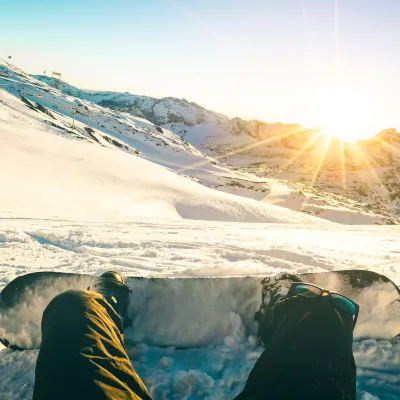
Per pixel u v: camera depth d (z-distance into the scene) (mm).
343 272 2348
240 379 1918
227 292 2346
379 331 2201
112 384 1235
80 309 1577
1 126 40875
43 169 30312
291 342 1541
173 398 1793
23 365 1997
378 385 1925
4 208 14062
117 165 38719
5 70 154500
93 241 6348
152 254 5398
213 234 8828
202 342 2264
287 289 2262
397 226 21656
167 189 33750
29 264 4535
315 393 1281
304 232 12555
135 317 2277
